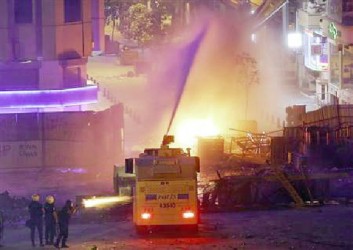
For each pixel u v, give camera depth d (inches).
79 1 5438.0
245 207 3373.5
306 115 4884.4
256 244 2527.1
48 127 4453.7
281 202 3425.2
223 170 4315.9
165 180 2696.9
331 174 3592.5
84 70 5575.8
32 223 2608.3
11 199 3570.4
